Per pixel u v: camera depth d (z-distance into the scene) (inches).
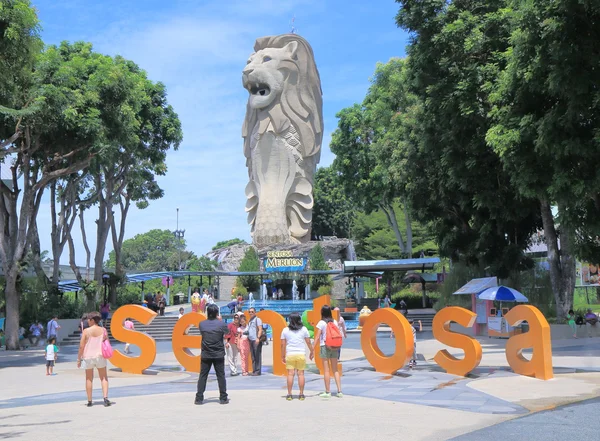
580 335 1226.0
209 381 702.5
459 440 356.2
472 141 1072.8
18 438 369.1
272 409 470.9
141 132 1712.6
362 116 2289.6
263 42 2753.4
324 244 2513.5
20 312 1465.3
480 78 984.3
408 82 1237.7
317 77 2758.4
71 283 1667.1
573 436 367.2
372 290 2871.6
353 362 880.9
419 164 1445.6
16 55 1011.9
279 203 2620.6
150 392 605.6
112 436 371.9
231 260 2625.5
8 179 1763.0
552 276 1239.5
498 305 1446.9
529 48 814.5
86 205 1915.6
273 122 2664.9
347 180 2377.0
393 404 494.0
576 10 754.8
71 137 1240.8
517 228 1450.5
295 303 1834.4
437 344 1170.6
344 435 370.6
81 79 1273.4
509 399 514.9
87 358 506.6
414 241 3122.5
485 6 1047.6
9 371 877.8
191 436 369.7
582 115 799.7
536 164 870.4
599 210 910.4
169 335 1512.1
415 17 1081.4
